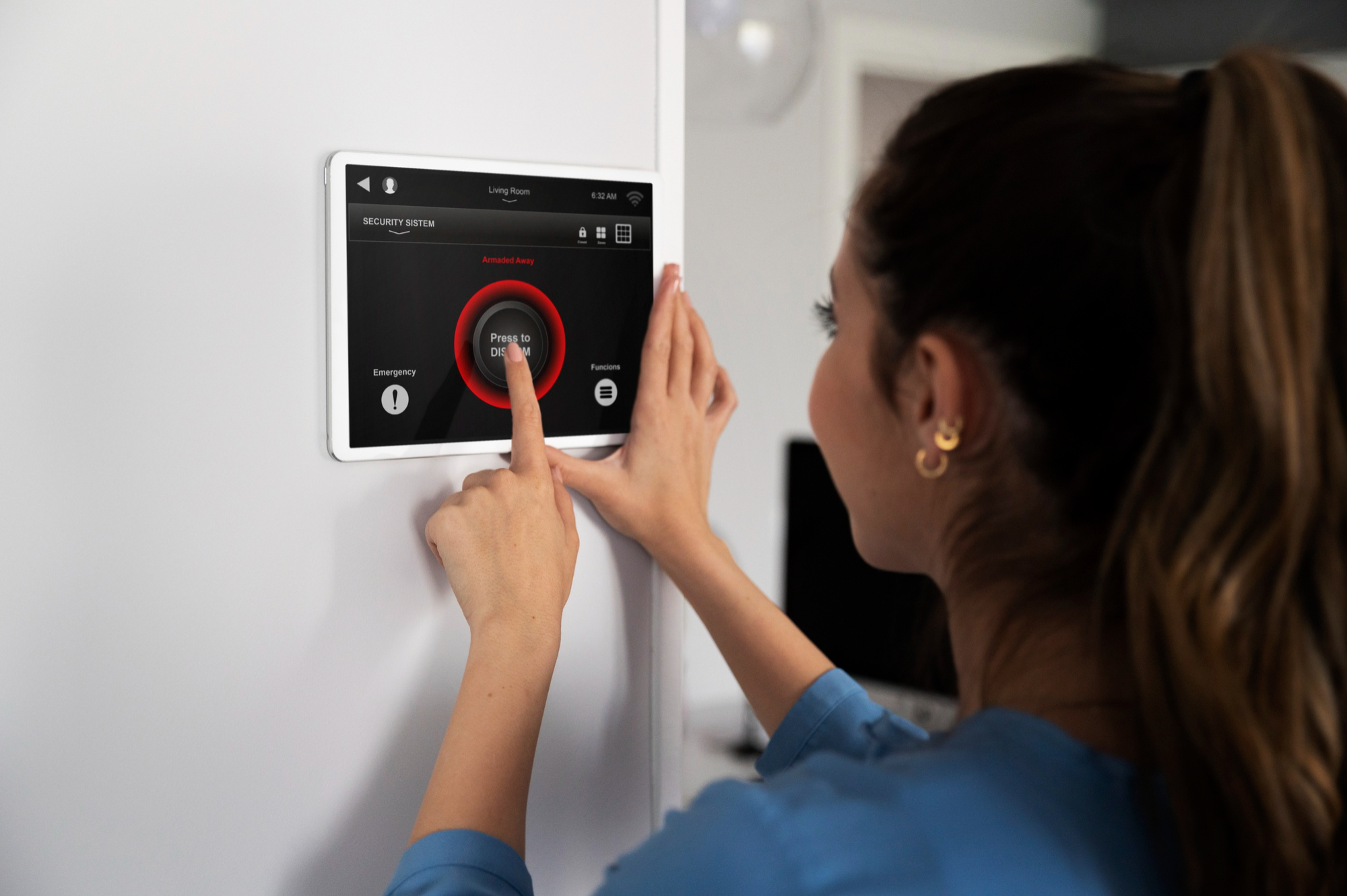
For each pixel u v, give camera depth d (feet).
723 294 9.52
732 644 2.20
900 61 9.96
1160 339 1.26
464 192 1.83
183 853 1.73
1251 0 9.79
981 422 1.45
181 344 1.65
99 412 1.61
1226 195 1.16
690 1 4.68
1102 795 1.31
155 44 1.60
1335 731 1.18
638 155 2.03
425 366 1.82
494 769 1.66
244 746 1.76
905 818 1.26
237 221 1.68
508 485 1.81
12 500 1.57
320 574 1.79
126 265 1.61
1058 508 1.39
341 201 1.73
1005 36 10.55
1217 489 1.18
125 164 1.59
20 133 1.52
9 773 1.60
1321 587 1.17
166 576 1.68
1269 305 1.13
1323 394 1.17
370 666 1.85
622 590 2.13
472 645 1.77
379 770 1.88
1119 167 1.30
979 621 1.53
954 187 1.42
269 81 1.68
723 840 1.28
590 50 1.97
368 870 1.88
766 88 4.99
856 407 1.66
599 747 2.12
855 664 5.10
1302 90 1.20
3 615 1.58
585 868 2.12
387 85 1.78
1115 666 1.38
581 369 1.98
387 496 1.84
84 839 1.65
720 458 9.69
